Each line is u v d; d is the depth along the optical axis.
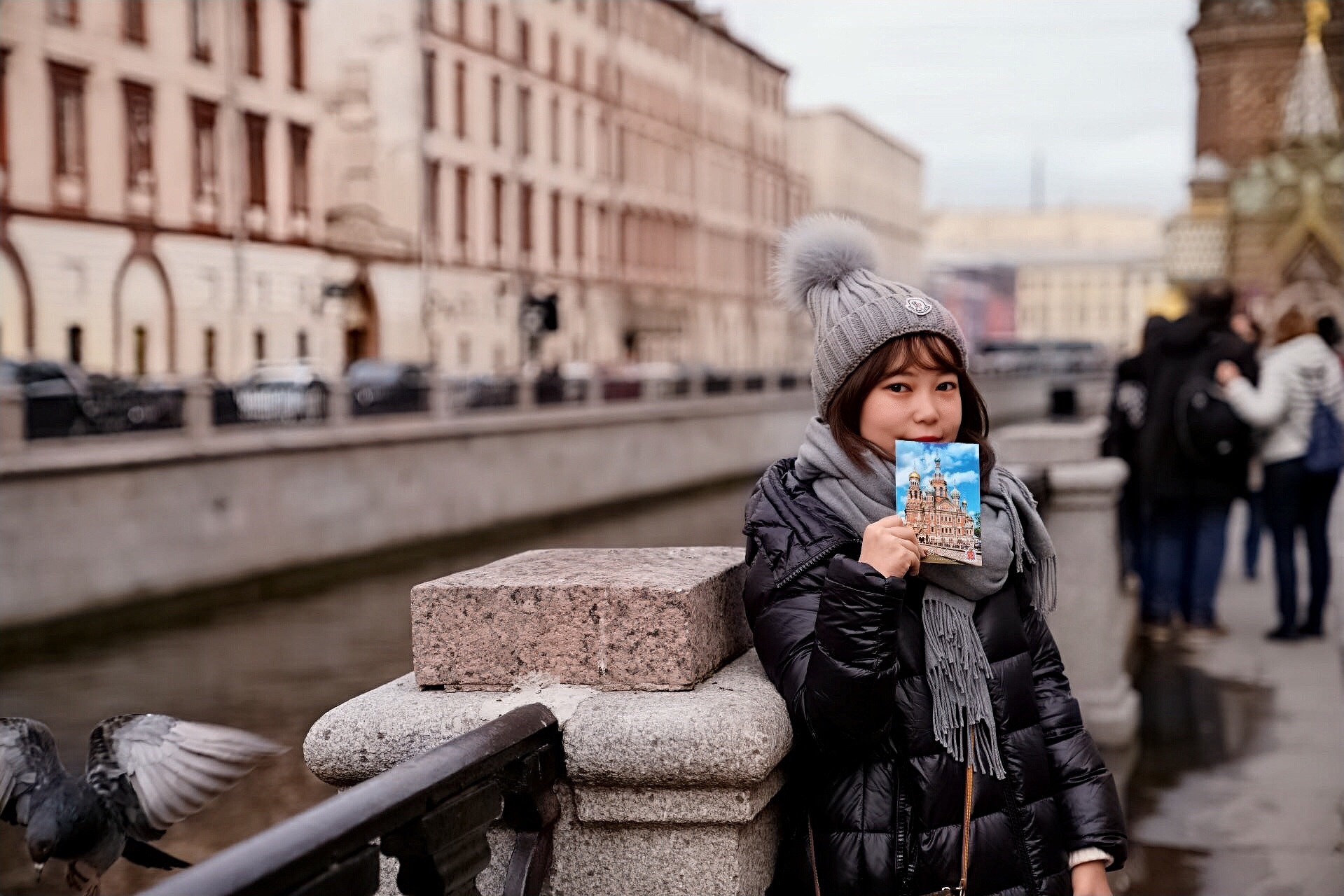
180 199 33.72
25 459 15.88
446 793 1.59
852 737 1.84
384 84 42.97
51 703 11.84
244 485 19.70
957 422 2.06
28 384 21.58
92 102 30.78
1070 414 15.10
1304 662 7.16
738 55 70.50
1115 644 5.78
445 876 1.59
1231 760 5.29
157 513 18.02
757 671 2.08
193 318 34.16
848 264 2.11
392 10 42.84
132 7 32.03
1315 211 43.81
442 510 24.66
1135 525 8.49
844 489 1.99
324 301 39.25
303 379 32.19
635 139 59.12
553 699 1.93
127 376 31.78
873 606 1.80
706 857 1.90
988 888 1.90
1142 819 4.56
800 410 42.84
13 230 28.62
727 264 69.25
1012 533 2.02
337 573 21.25
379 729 1.90
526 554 2.38
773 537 1.98
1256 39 44.44
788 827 2.11
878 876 1.88
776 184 76.31
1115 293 128.25
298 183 38.94
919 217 106.69
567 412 29.20
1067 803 2.00
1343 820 4.49
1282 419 7.66
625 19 58.06
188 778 1.57
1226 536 7.96
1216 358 7.71
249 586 19.55
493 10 48.03
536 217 51.06
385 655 13.95
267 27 37.28
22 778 1.52
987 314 122.06
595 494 30.25
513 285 49.38
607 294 56.41
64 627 16.33
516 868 1.82
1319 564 7.81
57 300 29.78
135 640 15.48
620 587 1.95
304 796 7.77
